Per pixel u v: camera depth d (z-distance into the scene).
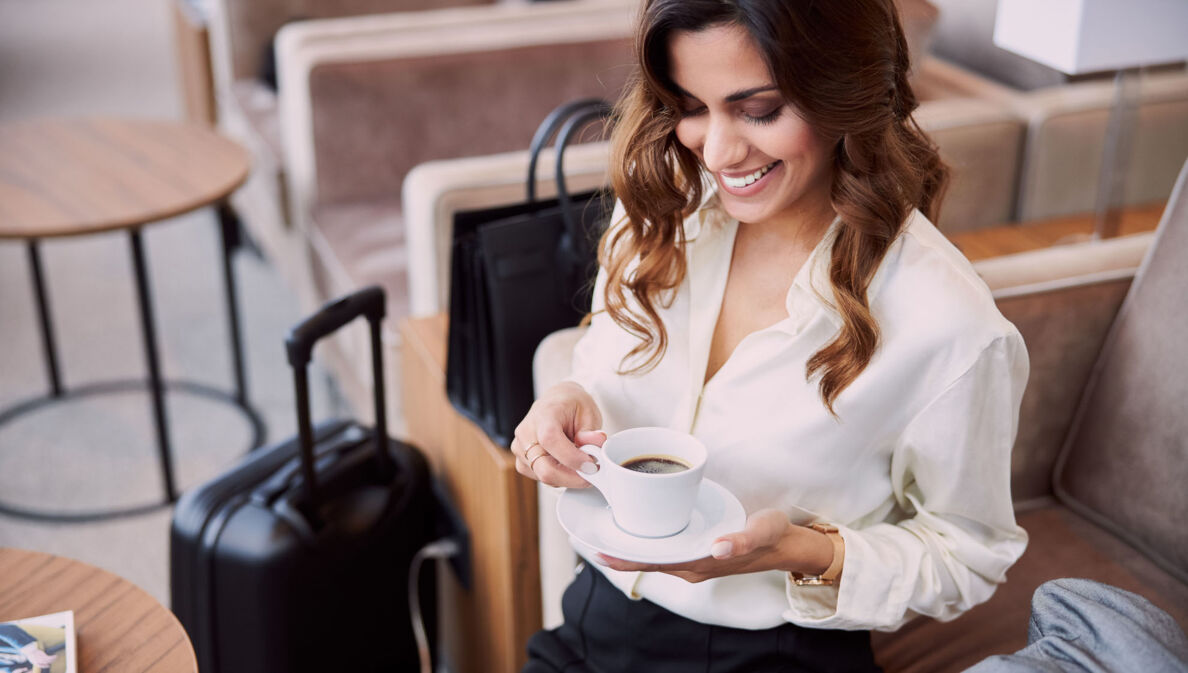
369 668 1.65
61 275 3.33
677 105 0.96
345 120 2.55
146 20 5.96
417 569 1.70
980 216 2.21
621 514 0.94
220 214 2.47
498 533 1.54
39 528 2.26
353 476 1.61
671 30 0.89
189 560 1.52
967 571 1.06
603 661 1.18
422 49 2.55
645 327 1.12
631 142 1.03
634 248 1.12
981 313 0.98
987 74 2.39
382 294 1.54
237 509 1.51
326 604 1.55
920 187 1.00
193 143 2.44
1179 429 1.33
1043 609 1.00
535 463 1.02
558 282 1.51
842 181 0.97
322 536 1.52
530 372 1.51
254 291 3.26
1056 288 1.40
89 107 4.62
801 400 1.04
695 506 0.98
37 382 2.78
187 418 2.63
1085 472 1.46
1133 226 2.14
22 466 2.45
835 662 1.11
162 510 2.33
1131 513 1.40
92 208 2.10
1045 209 2.23
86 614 1.15
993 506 1.05
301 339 1.42
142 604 1.17
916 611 1.06
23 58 5.26
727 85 0.90
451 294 1.51
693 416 1.10
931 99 2.26
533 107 2.70
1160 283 1.35
